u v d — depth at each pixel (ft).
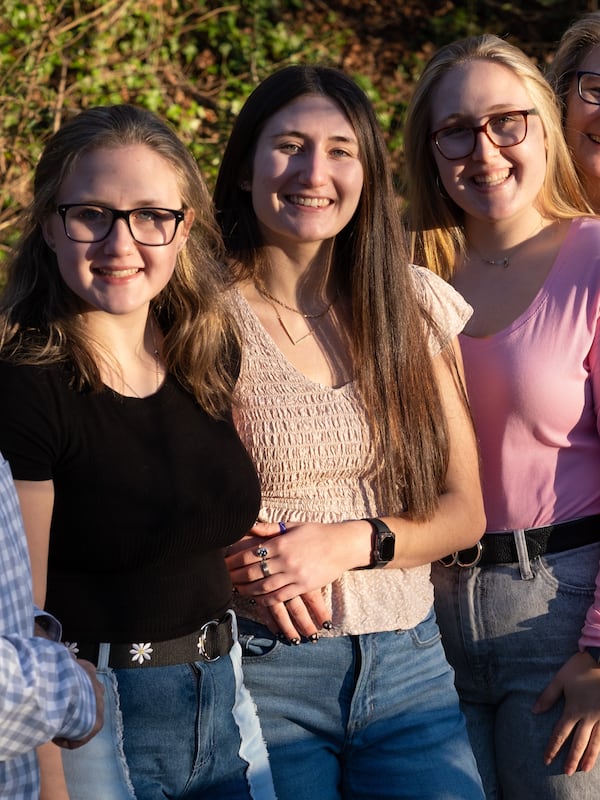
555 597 9.14
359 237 8.77
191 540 7.13
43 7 19.88
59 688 5.47
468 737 9.30
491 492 9.30
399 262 8.80
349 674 8.36
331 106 8.54
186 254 7.75
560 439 9.16
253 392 8.33
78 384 6.93
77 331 7.04
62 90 19.58
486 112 9.47
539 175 9.66
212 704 7.16
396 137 24.35
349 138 8.53
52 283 7.19
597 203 10.84
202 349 7.67
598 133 10.59
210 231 7.99
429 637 8.77
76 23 19.95
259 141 8.64
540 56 27.89
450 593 9.43
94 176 6.93
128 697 6.91
